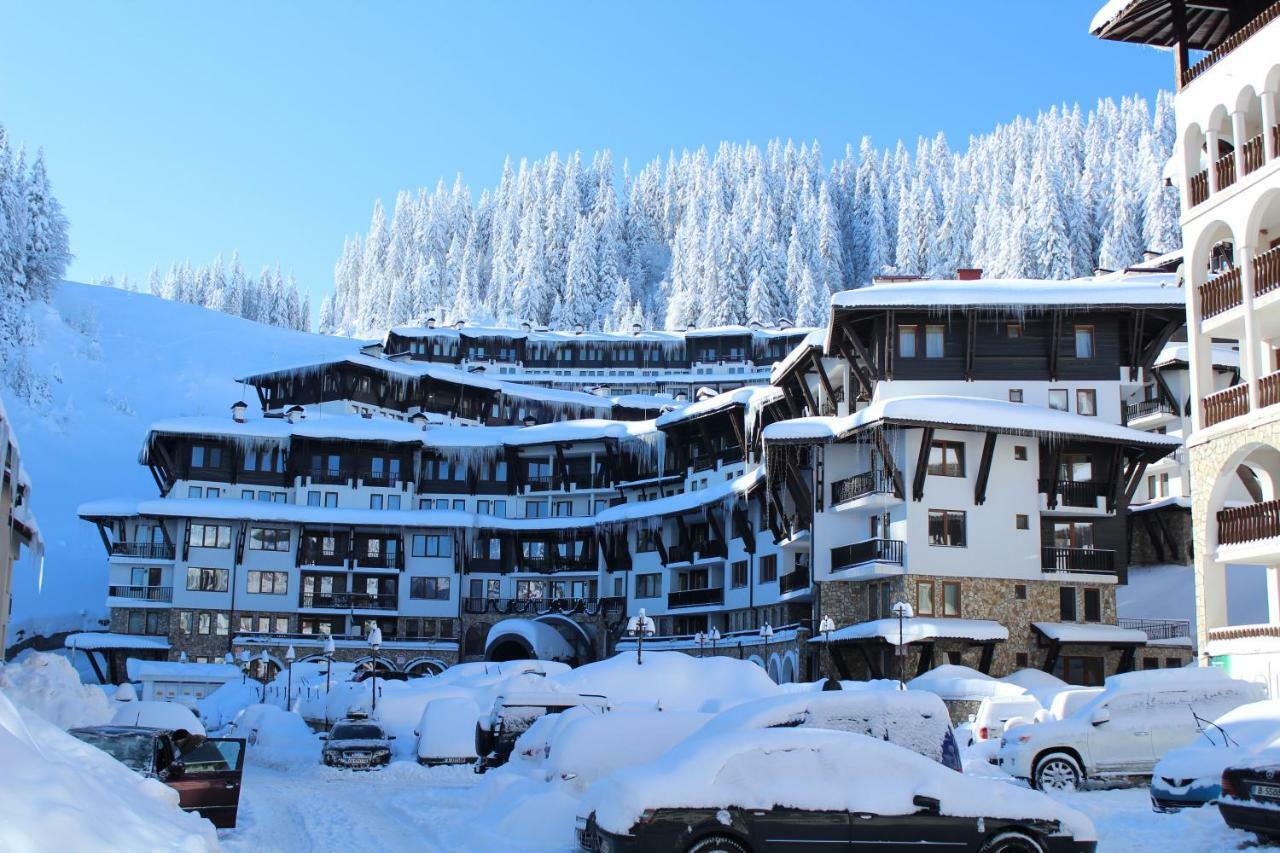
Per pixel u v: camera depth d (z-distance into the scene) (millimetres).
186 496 84875
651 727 21484
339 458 88312
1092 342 57938
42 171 161625
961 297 56719
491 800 22484
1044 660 54594
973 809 14148
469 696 38438
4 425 28578
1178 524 64062
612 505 88500
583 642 81500
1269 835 15703
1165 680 24234
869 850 13852
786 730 14656
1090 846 14328
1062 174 180250
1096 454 57125
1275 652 34750
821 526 59031
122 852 8430
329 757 34219
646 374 156000
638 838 13570
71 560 101875
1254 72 36781
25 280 155250
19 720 9992
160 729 19312
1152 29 42312
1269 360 38625
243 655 79938
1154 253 77688
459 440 90688
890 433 55656
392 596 84688
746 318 186375
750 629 68875
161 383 151500
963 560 54562
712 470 78062
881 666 55156
